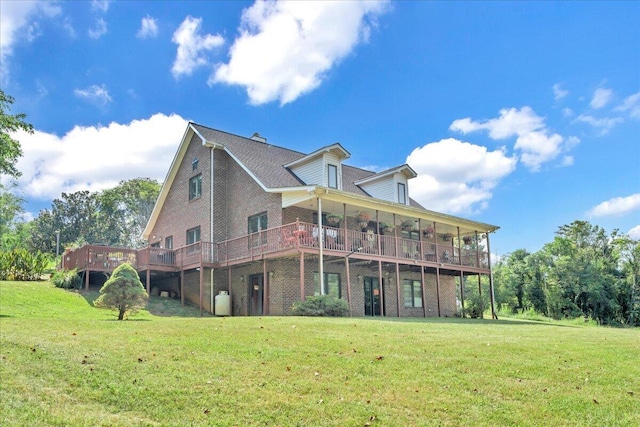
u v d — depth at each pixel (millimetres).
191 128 24891
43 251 51844
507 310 44500
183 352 8219
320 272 17891
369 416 5930
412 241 22656
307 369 7508
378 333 10883
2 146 15305
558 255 45031
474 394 6836
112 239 54156
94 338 9125
